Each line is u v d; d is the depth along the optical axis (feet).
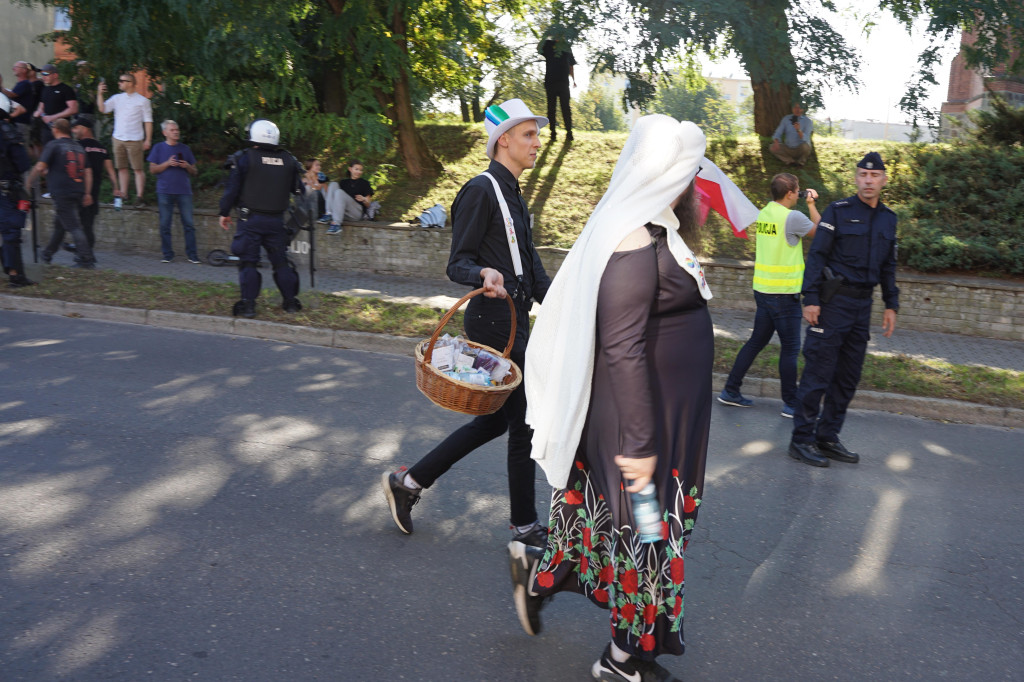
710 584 12.57
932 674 10.48
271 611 11.03
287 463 16.44
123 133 41.93
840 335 17.87
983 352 30.86
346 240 40.50
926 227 38.52
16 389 20.27
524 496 12.59
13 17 68.64
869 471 18.10
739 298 36.01
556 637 10.79
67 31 46.14
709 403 9.16
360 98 46.75
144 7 40.55
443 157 49.65
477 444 12.96
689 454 8.96
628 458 8.23
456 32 45.44
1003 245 36.42
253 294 28.66
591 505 9.30
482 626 10.96
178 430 17.95
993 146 43.98
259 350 26.00
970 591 12.72
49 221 42.75
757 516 15.26
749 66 39.99
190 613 10.87
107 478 15.20
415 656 10.19
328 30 43.65
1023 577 13.25
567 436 8.93
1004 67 42.60
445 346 11.89
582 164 47.73
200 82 45.19
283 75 44.32
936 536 14.71
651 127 8.71
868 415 22.52
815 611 11.90
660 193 8.56
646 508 8.70
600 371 8.81
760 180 44.50
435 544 13.28
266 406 20.07
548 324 9.28
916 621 11.75
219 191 45.52
